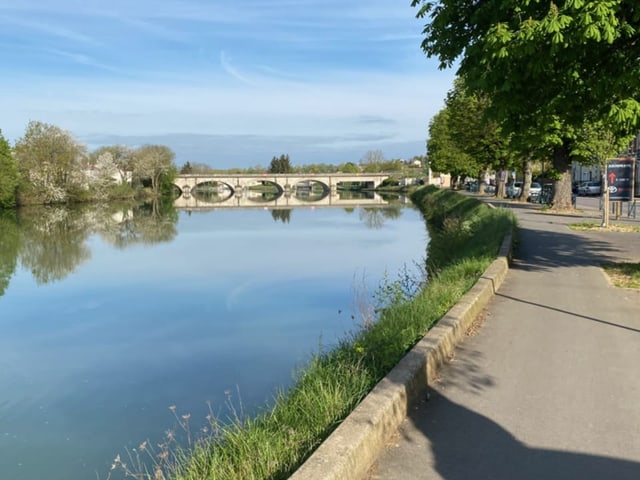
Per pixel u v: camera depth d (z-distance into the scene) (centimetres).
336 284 1827
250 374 1012
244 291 1783
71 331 1388
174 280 2061
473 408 508
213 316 1476
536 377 582
